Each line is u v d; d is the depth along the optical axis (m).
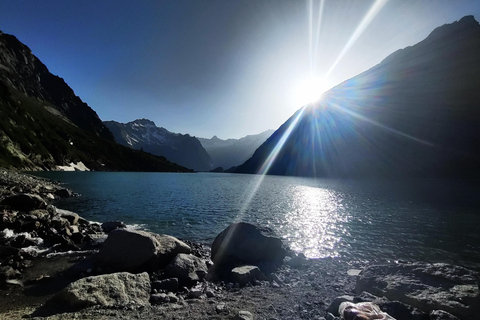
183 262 12.49
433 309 7.75
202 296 10.07
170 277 11.70
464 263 16.27
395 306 7.65
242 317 7.43
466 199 50.09
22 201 21.89
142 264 12.45
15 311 8.34
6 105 130.75
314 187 84.88
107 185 70.56
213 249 15.93
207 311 8.38
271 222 28.56
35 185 44.16
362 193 63.19
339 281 12.38
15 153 100.69
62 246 15.98
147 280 10.32
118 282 9.57
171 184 89.56
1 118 112.44
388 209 37.94
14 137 108.94
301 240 21.36
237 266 14.11
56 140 155.88
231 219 30.03
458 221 29.16
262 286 11.55
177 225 26.27
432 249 19.09
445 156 153.38
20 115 137.50
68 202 37.75
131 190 60.94
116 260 12.41
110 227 22.08
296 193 63.31
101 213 30.94
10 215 18.84
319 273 13.84
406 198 52.03
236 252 15.31
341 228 25.72
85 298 8.43
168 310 8.38
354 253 18.08
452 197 53.78
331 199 50.56
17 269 12.30
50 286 10.68
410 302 8.30
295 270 14.39
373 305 7.35
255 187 84.12
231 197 53.38
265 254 15.70
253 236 15.99
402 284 9.09
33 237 16.97
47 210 22.30
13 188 35.28
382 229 25.28
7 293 9.88
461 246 19.83
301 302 9.39
